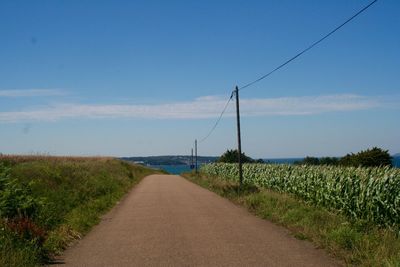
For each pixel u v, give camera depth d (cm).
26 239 1005
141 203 2352
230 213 1836
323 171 2014
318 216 1425
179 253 1054
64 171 2598
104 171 3912
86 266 937
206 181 4234
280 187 2625
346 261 905
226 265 924
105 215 1850
